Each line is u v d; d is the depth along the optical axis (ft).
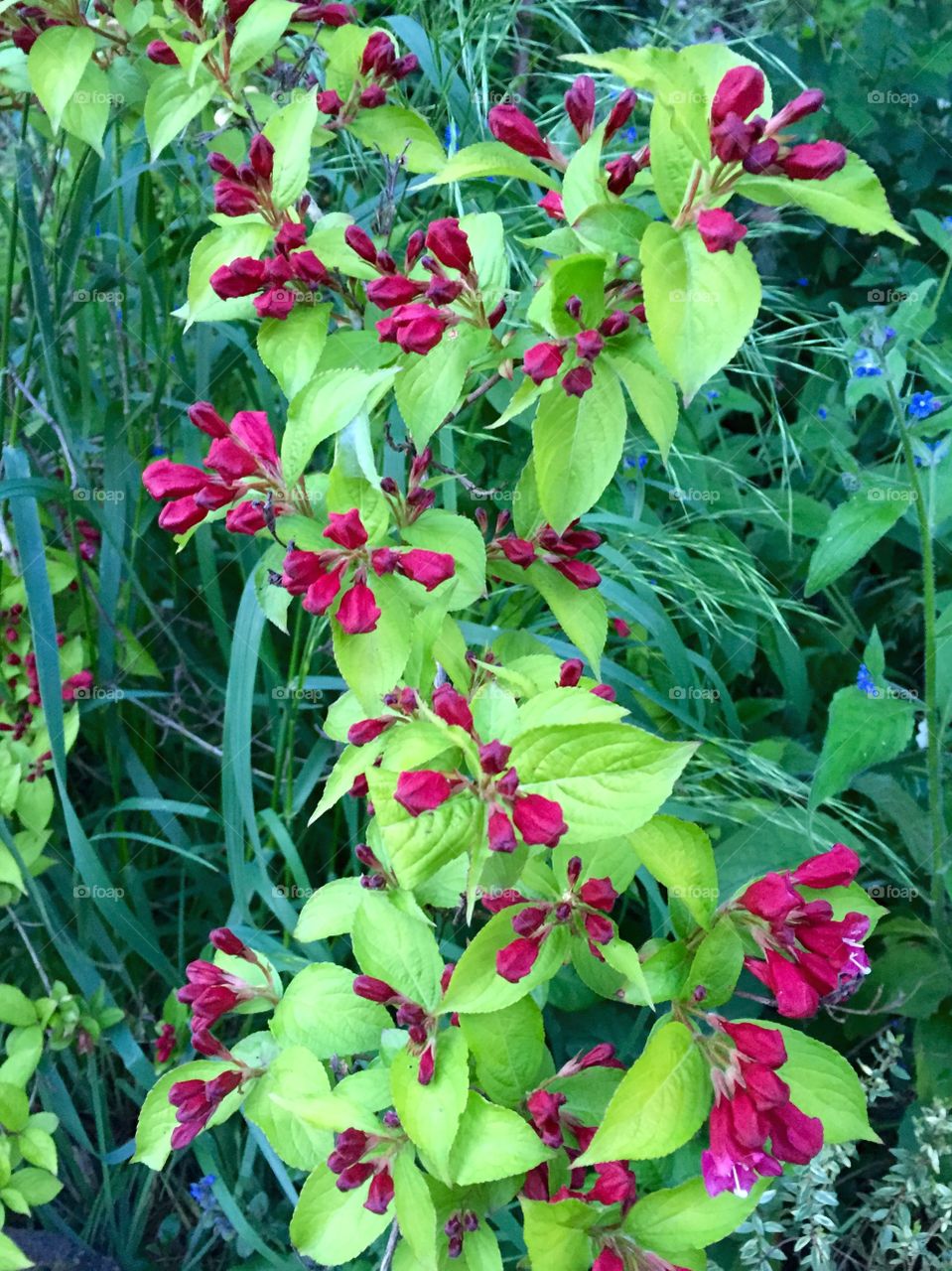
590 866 1.55
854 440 2.97
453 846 1.31
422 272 1.69
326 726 1.79
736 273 1.27
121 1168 2.54
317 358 1.61
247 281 1.60
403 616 1.49
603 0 3.22
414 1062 1.52
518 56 2.98
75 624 2.69
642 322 1.47
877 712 2.07
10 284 2.33
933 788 2.27
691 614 2.56
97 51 1.98
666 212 1.33
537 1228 1.43
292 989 1.70
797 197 1.30
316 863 2.66
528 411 2.53
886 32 3.43
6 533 2.46
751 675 2.84
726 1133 1.32
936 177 3.43
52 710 2.15
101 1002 2.39
